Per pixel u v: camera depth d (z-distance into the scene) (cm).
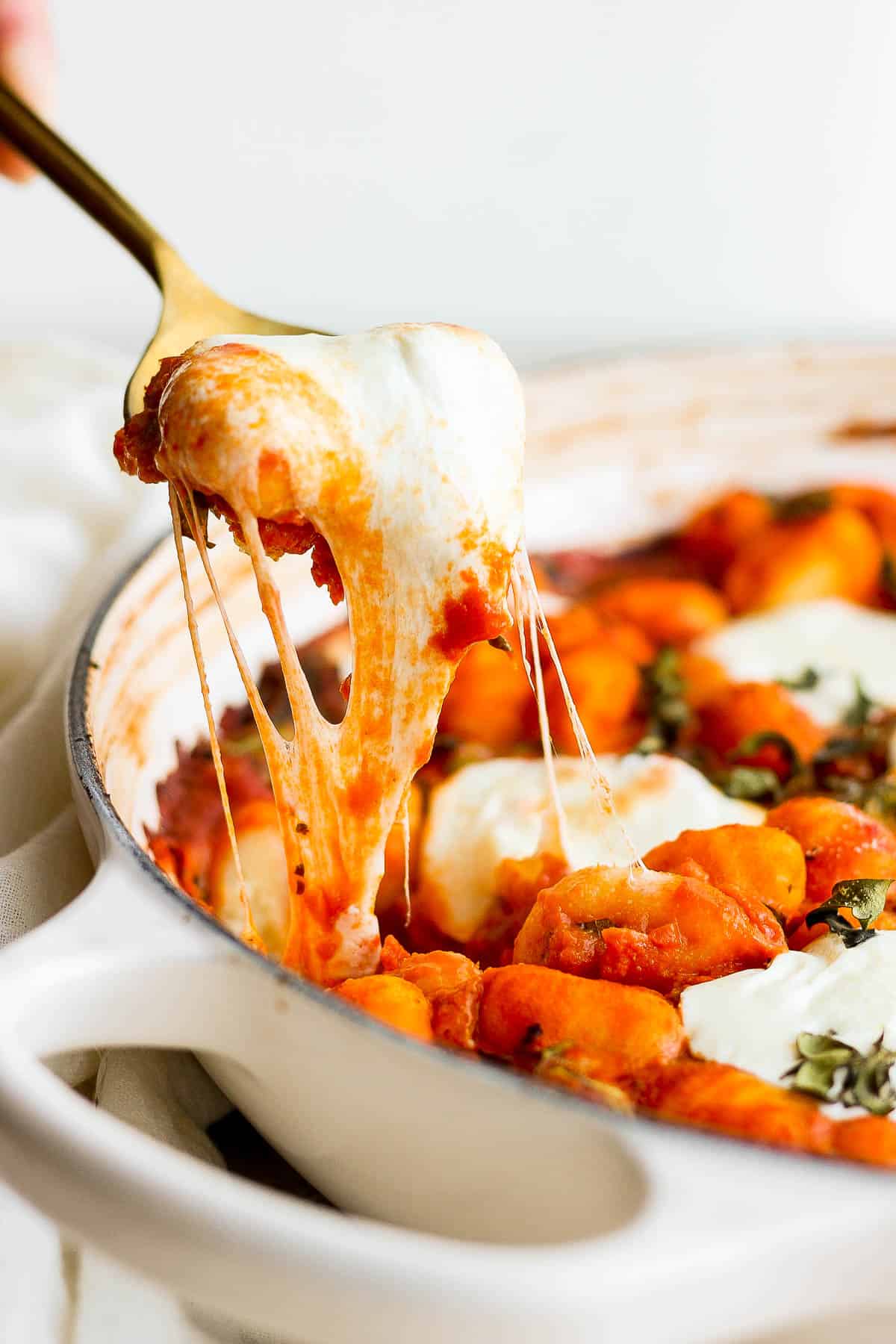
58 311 58
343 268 58
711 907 31
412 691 31
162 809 35
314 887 31
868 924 31
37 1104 25
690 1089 28
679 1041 29
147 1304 30
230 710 37
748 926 31
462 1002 30
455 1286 24
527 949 31
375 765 31
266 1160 32
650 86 55
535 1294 24
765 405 45
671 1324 24
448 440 30
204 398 29
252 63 55
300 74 55
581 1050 29
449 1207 27
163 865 34
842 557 43
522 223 57
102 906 28
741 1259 24
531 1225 27
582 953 31
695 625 41
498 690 38
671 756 38
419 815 35
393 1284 24
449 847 35
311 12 54
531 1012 29
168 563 36
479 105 55
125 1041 28
